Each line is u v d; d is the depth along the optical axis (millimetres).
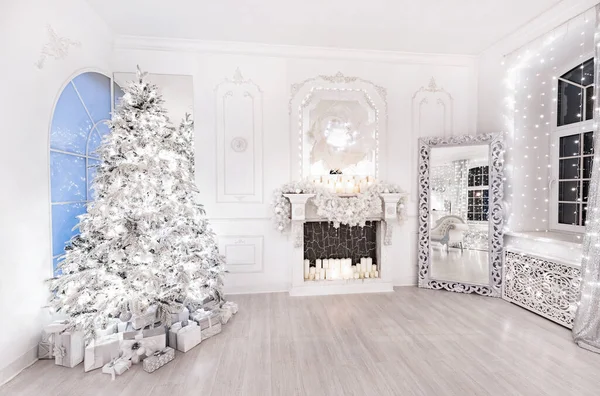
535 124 3674
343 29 3582
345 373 2195
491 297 3742
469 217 3906
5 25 2158
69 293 2355
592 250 2514
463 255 3938
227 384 2080
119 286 2457
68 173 2904
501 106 3857
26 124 2354
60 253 2783
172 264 2703
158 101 2791
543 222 3686
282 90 4000
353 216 3836
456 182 3969
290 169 4023
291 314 3262
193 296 2826
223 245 3924
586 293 2559
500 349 2514
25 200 2346
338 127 4094
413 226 4234
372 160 4152
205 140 3881
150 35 3699
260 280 3988
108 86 3594
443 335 2764
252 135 3955
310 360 2369
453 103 4285
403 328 2910
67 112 2875
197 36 3729
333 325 2986
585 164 3207
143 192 2479
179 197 2826
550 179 3625
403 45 3984
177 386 2066
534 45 3373
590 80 3148
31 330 2377
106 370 2223
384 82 4180
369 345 2594
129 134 2578
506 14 3273
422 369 2240
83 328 2354
